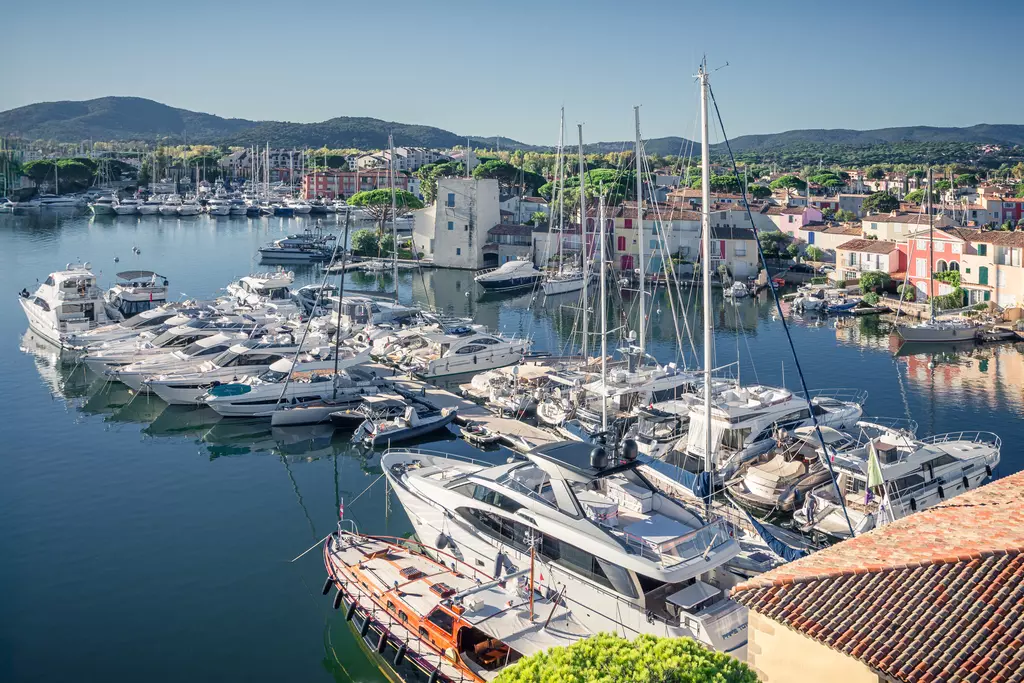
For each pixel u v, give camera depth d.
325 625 27.83
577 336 75.50
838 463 35.56
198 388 51.25
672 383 48.97
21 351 64.88
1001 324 73.75
